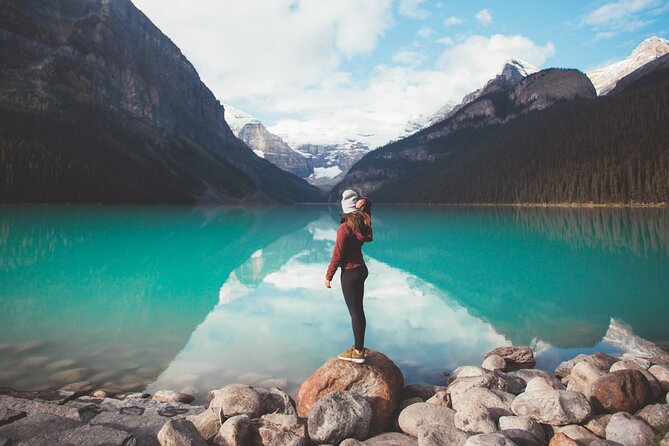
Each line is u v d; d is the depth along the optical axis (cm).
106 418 517
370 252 2338
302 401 562
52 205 7556
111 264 1861
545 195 10462
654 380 557
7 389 611
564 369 693
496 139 17338
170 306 1161
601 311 1096
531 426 463
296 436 467
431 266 1859
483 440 399
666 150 8769
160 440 439
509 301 1217
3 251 2117
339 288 1421
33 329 933
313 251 2464
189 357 784
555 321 1013
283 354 805
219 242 2855
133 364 746
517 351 765
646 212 6138
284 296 1301
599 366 664
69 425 470
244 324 1000
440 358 789
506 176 12875
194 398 615
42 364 735
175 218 5425
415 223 4884
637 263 1845
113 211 6519
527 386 585
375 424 529
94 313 1075
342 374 549
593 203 9050
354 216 550
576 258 2017
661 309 1108
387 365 596
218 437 457
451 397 574
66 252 2159
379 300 1244
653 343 856
